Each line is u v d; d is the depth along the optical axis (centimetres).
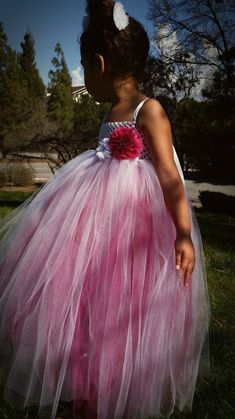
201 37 1638
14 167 2464
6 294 201
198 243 208
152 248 190
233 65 1591
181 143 1772
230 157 1797
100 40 205
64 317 186
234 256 515
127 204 194
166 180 185
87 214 196
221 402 218
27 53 3850
